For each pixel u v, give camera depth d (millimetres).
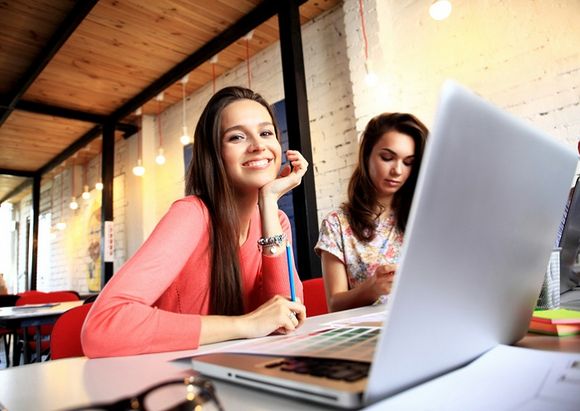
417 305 332
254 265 1109
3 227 9531
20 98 3967
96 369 550
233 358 488
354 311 1048
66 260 6770
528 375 380
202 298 959
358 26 2717
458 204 339
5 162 6336
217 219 962
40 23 2955
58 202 7262
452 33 2439
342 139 2984
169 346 649
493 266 423
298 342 545
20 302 3131
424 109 2533
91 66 3637
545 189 476
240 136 1035
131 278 711
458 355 410
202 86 4289
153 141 4949
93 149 5906
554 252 842
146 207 4793
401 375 337
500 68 2250
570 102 2014
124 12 2949
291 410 346
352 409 316
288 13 2678
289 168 1181
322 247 1488
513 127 382
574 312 702
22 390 455
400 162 1396
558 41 2066
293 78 2602
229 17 3068
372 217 1484
